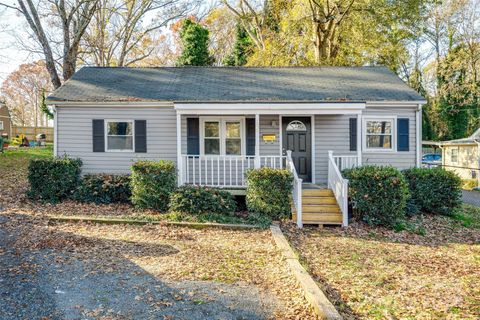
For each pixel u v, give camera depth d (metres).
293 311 4.83
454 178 11.48
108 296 5.14
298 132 13.03
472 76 31.34
